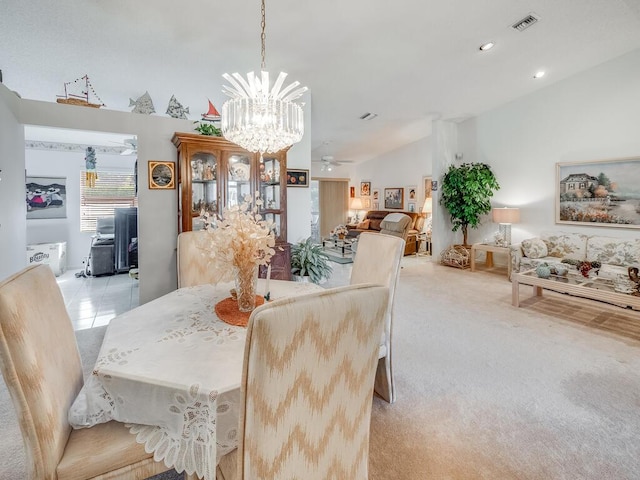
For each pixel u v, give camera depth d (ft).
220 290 6.70
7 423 5.98
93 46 10.19
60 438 3.28
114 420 3.70
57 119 10.31
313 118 19.06
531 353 8.70
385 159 28.91
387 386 6.56
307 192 14.69
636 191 14.20
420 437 5.67
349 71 13.32
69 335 4.10
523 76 15.57
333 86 14.67
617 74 14.60
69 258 19.52
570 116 16.16
